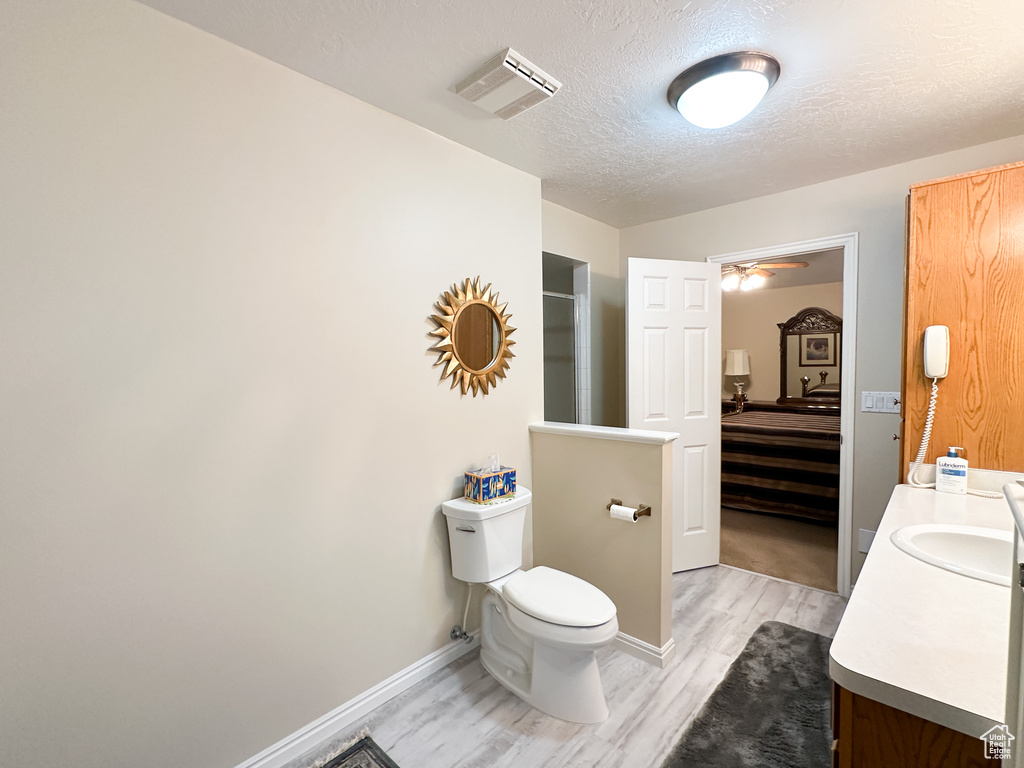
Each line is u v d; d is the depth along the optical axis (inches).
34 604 45.9
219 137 56.6
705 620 96.0
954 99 70.9
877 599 40.2
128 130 50.2
